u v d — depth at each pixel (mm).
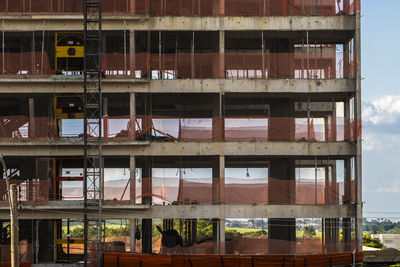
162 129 48406
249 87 48344
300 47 56844
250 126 48031
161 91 48156
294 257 44406
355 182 47281
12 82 47906
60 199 49312
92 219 46938
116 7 49062
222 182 46812
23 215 46844
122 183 47094
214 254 44781
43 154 47531
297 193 47000
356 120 47781
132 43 48438
